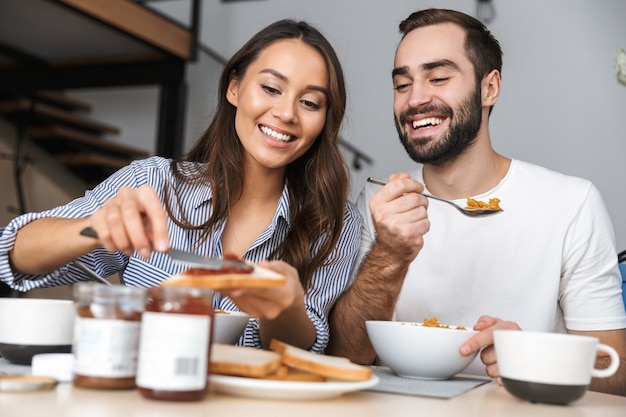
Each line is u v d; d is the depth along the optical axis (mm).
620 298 1833
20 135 5566
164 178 1602
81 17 4625
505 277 1825
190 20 5430
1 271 1230
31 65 5777
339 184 1640
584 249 1813
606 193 4645
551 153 4797
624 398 1145
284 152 1524
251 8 5895
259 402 867
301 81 1492
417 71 1867
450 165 1896
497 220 1854
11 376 880
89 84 5637
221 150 1614
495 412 918
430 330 1215
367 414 838
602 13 4777
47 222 1231
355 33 5496
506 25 4992
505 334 1016
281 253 1596
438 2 5262
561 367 975
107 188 1555
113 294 850
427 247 1879
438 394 1037
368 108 5387
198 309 820
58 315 1077
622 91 4680
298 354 970
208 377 839
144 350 811
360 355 1557
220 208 1581
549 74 4852
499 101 4949
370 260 1483
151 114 6238
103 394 832
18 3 4500
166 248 943
